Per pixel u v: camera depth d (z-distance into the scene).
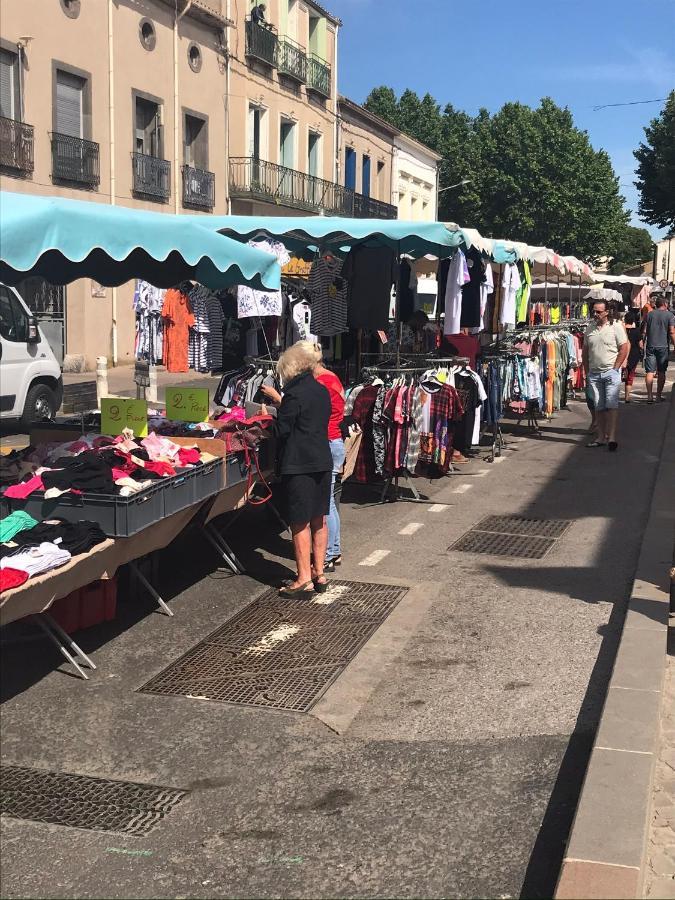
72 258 5.09
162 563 7.24
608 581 6.79
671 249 65.25
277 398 6.96
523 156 64.31
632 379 18.00
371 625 5.96
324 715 4.71
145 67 24.95
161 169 25.73
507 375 12.74
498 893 3.32
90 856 3.57
